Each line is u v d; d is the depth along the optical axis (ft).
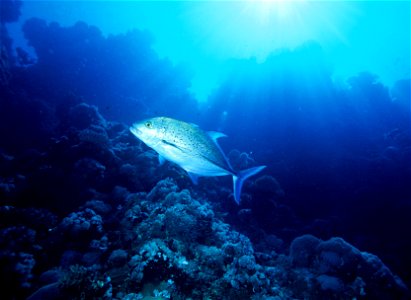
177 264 16.53
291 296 21.40
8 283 16.47
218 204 35.68
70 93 56.80
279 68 66.74
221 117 74.02
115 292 15.79
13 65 74.59
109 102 76.18
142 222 22.15
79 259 19.86
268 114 65.26
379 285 22.34
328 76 64.28
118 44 82.28
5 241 19.21
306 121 60.75
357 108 62.95
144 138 10.36
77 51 79.77
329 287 21.57
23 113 56.49
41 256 19.76
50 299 14.58
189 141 10.77
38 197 26.86
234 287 16.51
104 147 33.24
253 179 52.85
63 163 31.30
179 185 33.01
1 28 76.38
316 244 26.43
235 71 73.67
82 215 22.86
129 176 31.45
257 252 28.60
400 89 74.69
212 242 21.49
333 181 52.54
